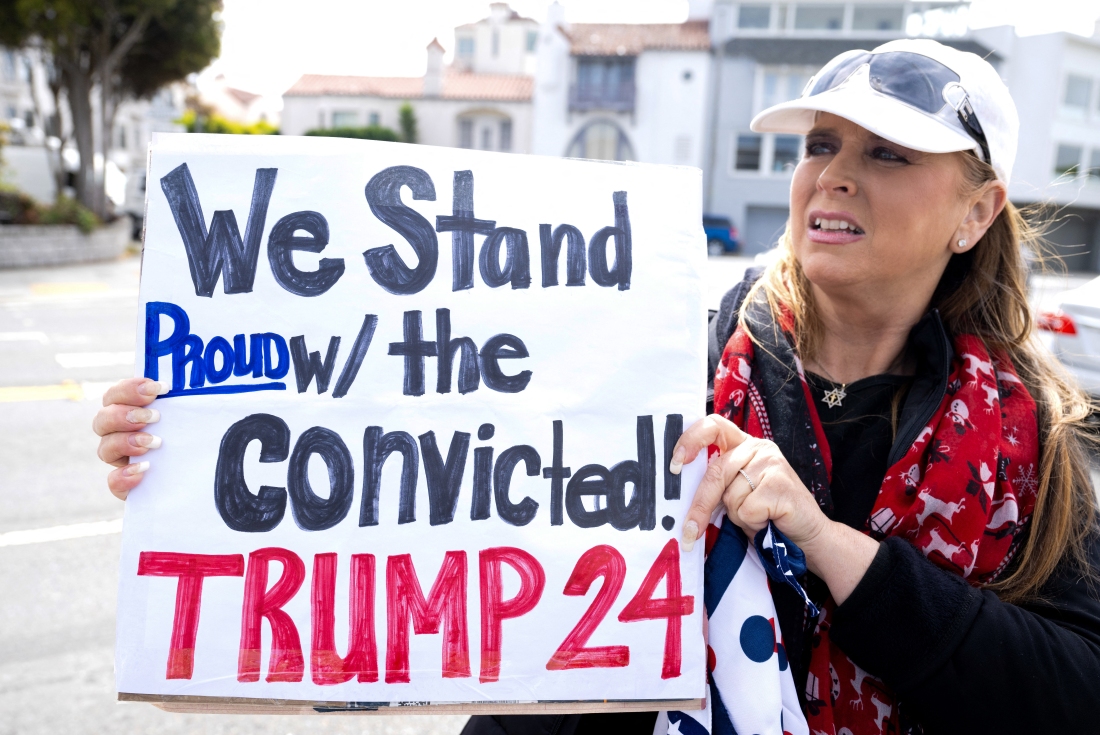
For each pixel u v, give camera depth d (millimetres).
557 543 1061
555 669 1052
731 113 28188
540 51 29078
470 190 1090
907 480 1075
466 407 1069
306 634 1043
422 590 1050
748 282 1274
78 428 5352
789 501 997
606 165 1103
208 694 1033
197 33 17031
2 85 31250
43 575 3326
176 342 1065
